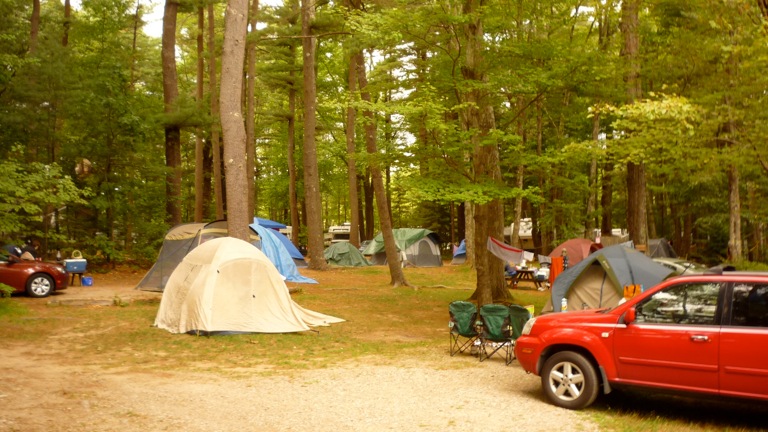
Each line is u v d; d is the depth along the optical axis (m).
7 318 13.34
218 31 38.62
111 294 17.78
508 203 41.38
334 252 32.66
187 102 25.48
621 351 7.20
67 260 19.41
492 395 7.99
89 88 23.22
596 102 16.64
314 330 13.31
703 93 12.30
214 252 13.10
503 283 19.16
